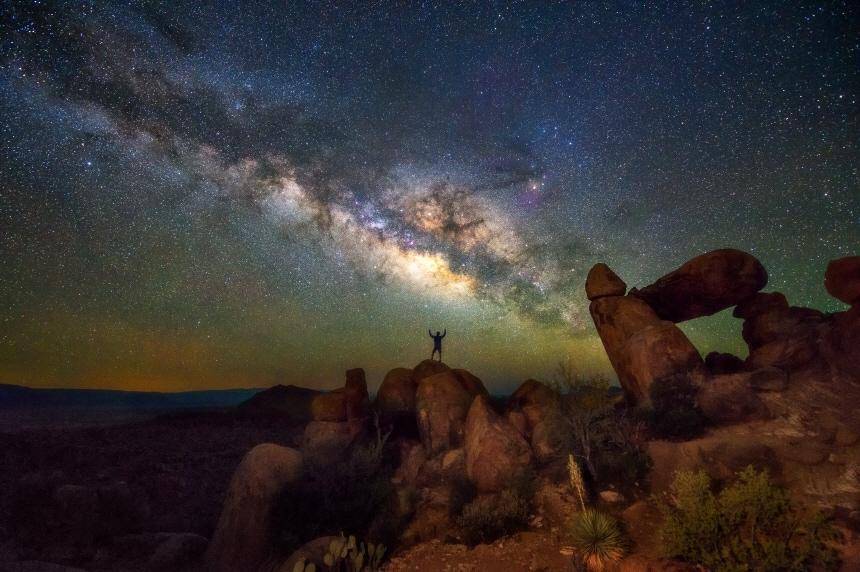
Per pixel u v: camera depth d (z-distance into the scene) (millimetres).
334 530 10922
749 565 7266
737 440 10180
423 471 13266
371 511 11352
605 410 11656
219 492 17859
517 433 12562
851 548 7309
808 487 8930
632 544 8531
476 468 11805
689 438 11062
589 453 10812
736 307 15109
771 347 12945
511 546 9383
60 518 13180
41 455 22359
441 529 10742
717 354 15250
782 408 11156
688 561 7715
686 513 8062
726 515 7875
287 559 9531
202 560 11484
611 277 15789
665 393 12094
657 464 10367
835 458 9414
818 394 11242
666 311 15789
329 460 12648
